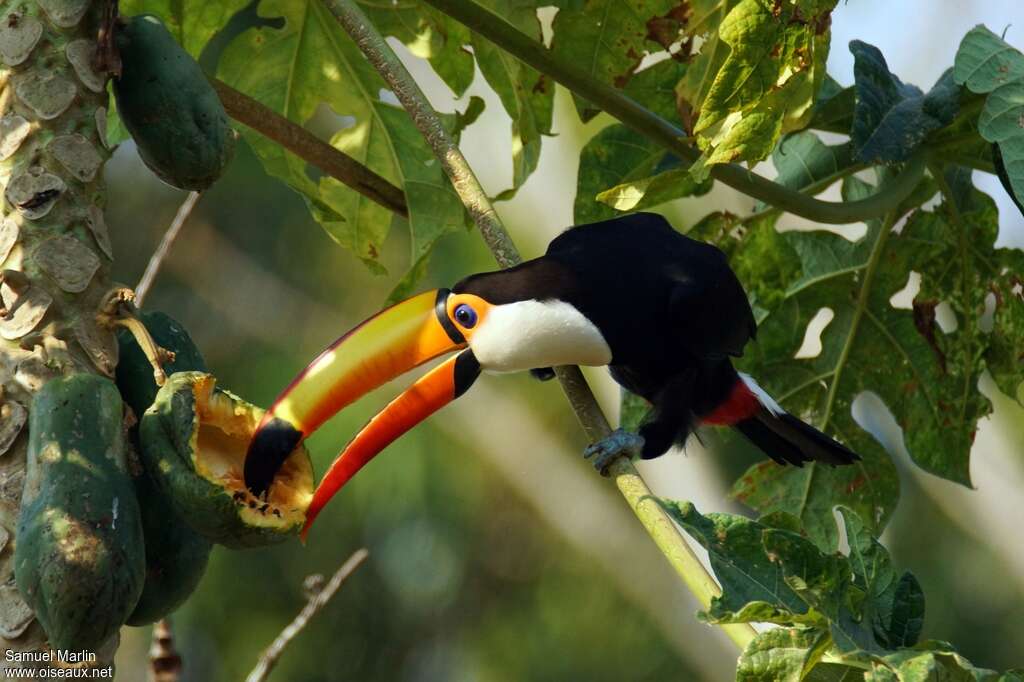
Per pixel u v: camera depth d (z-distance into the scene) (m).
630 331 8.39
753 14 7.38
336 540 20.98
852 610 6.13
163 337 6.13
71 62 5.96
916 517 21.62
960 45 7.68
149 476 5.67
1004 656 21.09
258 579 20.80
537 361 8.04
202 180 6.32
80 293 5.79
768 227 9.85
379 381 7.36
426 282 19.33
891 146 8.75
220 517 5.54
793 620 5.86
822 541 10.30
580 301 8.17
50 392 5.42
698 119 7.83
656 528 6.57
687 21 8.57
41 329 5.71
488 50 9.44
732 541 6.07
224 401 5.92
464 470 21.44
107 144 6.06
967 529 20.98
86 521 5.13
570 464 21.80
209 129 6.23
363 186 8.90
